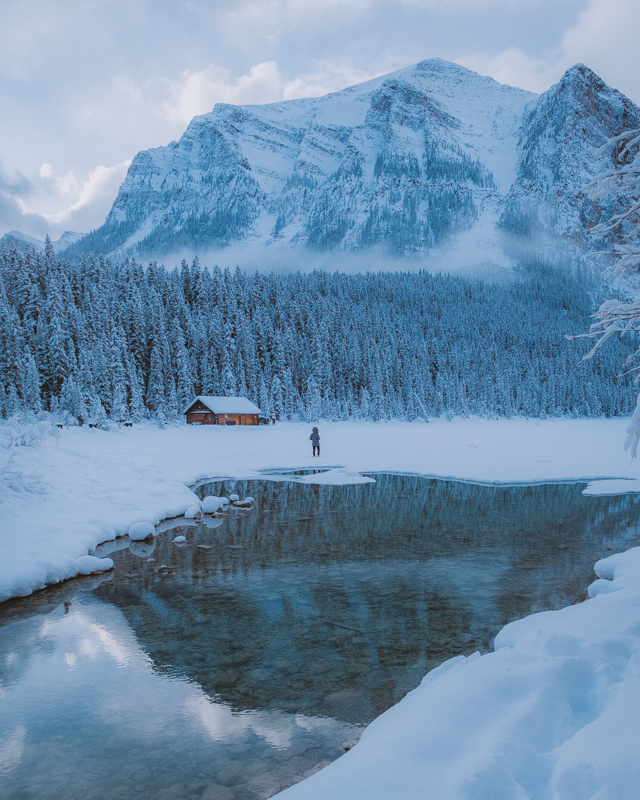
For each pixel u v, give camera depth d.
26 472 14.43
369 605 7.54
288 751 4.16
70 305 68.44
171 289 87.44
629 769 2.30
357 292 160.00
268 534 12.23
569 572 9.04
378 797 2.40
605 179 5.86
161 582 8.73
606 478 20.69
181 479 19.30
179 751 4.20
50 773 3.95
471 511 14.87
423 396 92.31
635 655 4.07
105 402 58.47
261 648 6.14
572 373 123.62
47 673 5.59
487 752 2.62
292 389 78.25
